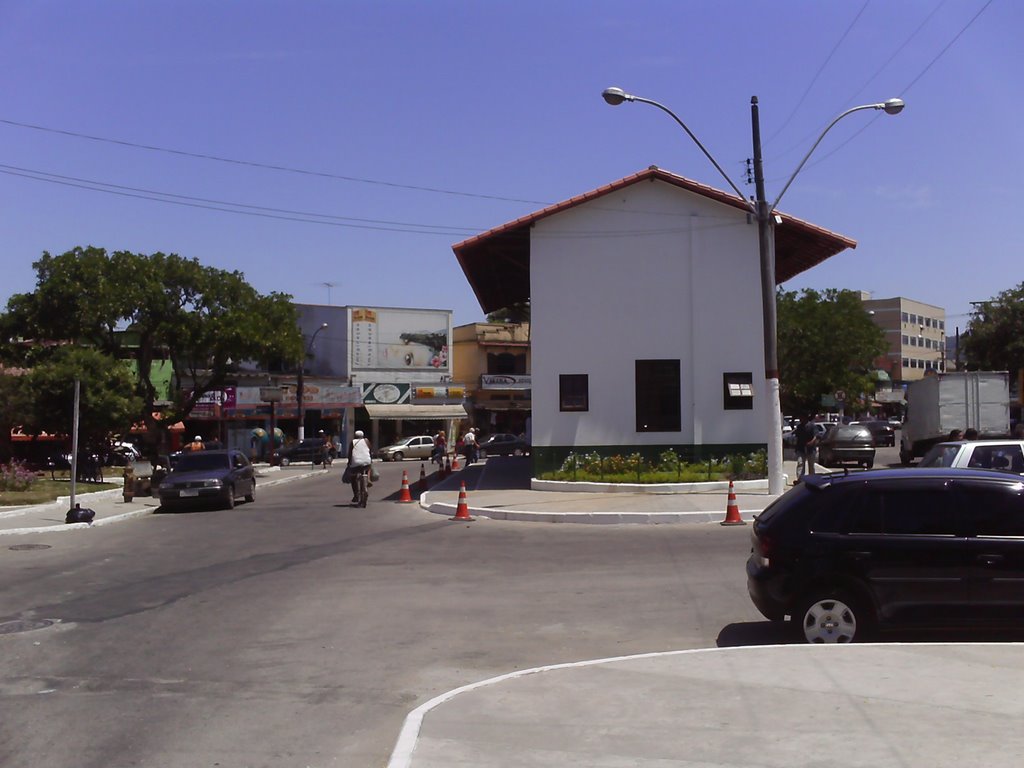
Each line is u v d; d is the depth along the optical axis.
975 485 8.50
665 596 11.34
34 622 10.49
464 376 68.19
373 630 9.89
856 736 5.92
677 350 24.48
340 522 20.56
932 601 8.31
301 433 51.94
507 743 6.02
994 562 8.24
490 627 9.96
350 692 7.66
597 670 7.73
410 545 16.33
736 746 5.83
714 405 24.36
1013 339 47.94
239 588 12.52
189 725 6.81
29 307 36.31
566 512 19.19
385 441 63.12
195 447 35.44
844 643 8.36
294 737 6.53
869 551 8.42
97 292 35.81
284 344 40.06
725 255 24.48
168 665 8.56
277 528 19.78
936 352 108.31
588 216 24.72
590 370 24.62
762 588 8.68
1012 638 8.77
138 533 19.56
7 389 31.91
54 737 6.56
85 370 32.38
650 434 24.47
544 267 24.78
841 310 52.53
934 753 5.58
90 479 34.16
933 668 7.40
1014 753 5.55
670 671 7.61
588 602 11.12
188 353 40.59
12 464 29.03
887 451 49.59
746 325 24.42
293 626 10.12
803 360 52.56
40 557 15.92
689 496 21.61
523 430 68.69
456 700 6.98
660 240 24.58
